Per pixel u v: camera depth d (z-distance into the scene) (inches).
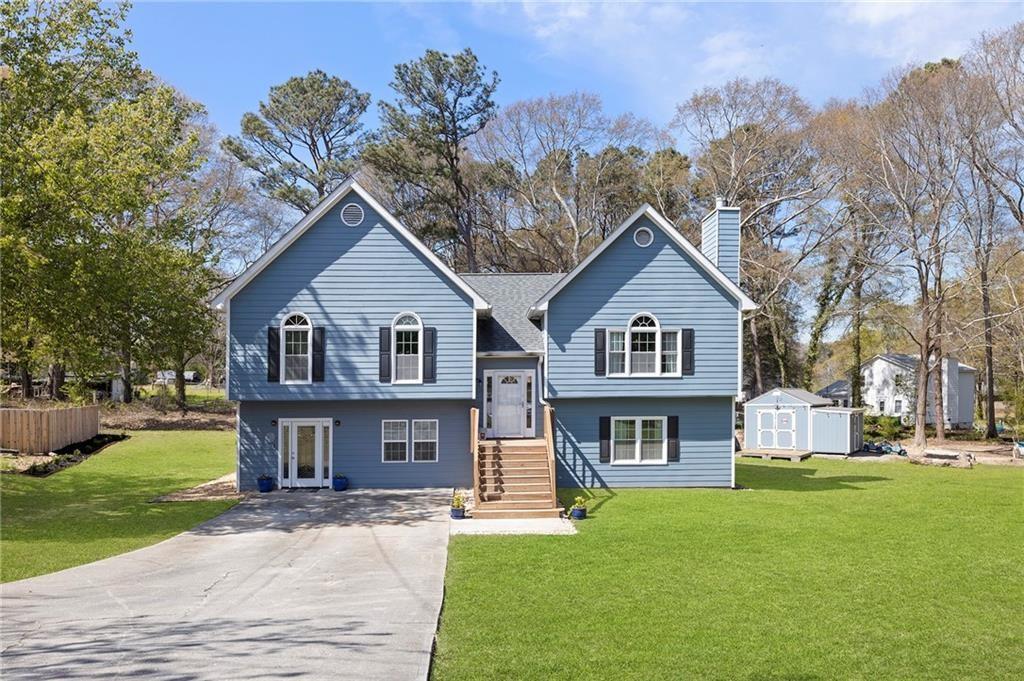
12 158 761.0
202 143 1838.1
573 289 988.6
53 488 987.3
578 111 2129.7
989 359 1903.3
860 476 1177.4
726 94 1911.9
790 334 2236.7
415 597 504.1
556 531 727.7
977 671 389.4
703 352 994.7
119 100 1035.3
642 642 422.0
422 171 1852.9
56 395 1713.8
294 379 956.6
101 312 890.1
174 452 1338.6
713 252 1064.8
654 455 1016.9
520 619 459.8
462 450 1003.3
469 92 1870.1
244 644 408.8
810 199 1889.8
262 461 983.6
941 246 1619.1
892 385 2454.5
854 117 1683.1
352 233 964.0
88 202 791.7
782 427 1557.6
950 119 1537.9
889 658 405.1
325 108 1945.1
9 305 818.8
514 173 2130.9
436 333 969.5
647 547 655.1
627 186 2196.1
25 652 395.9
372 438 996.6
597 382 986.7
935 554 634.2
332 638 419.5
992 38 1494.8
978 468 1314.0
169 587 531.5
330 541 688.4
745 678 376.2
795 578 557.0
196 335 1103.0
